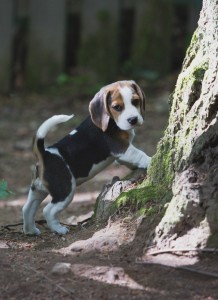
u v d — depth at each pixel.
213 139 7.39
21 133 17.73
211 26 7.79
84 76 21.42
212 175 7.20
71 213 11.22
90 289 6.58
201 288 6.51
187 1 21.75
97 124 8.13
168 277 6.68
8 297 6.54
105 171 14.67
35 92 20.97
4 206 12.73
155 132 17.19
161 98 19.84
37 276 6.85
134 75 21.62
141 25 21.58
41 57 21.02
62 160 8.19
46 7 20.73
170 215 7.11
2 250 7.73
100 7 21.11
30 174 15.00
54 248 7.73
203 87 7.65
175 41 22.02
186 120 7.79
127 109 8.00
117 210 7.86
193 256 6.87
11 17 20.48
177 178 7.52
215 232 6.89
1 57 20.66
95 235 7.66
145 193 7.80
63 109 19.59
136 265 6.90
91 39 21.28
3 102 20.22
